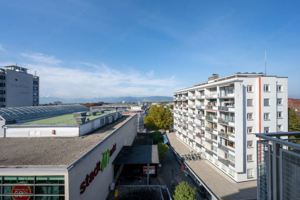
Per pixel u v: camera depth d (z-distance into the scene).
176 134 81.19
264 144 14.63
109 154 31.88
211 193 31.81
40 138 30.05
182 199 24.45
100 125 42.12
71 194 17.67
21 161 19.03
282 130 37.19
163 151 49.72
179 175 41.69
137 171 38.47
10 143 26.89
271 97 36.12
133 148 45.06
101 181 26.83
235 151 35.56
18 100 89.81
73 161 18.70
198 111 55.34
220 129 41.66
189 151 57.19
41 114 45.34
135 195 29.61
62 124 31.77
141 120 102.06
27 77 95.06
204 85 50.31
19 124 32.69
